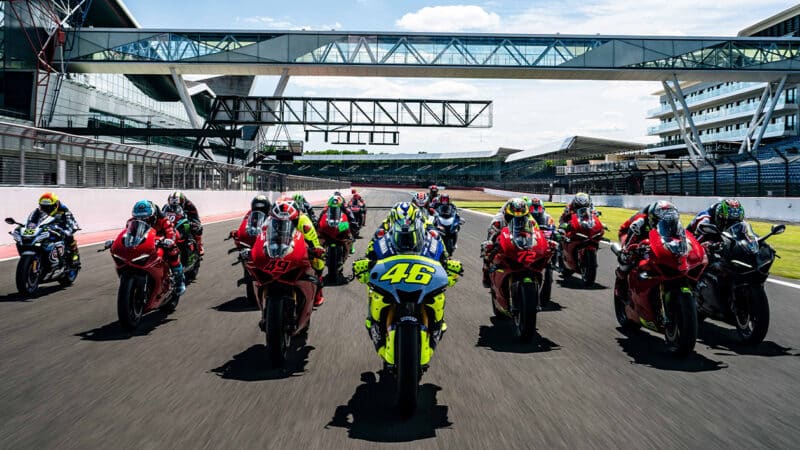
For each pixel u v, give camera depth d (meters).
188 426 3.71
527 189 69.31
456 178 118.56
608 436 3.59
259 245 5.06
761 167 31.19
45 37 39.69
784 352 5.59
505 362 5.23
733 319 6.11
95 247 13.76
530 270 6.09
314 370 4.94
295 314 5.35
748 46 39.66
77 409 3.99
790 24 57.25
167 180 24.11
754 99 59.34
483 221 28.06
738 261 5.74
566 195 51.53
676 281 5.42
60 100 40.75
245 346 5.71
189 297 8.32
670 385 4.59
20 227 8.34
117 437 3.53
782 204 23.17
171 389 4.43
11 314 7.05
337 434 3.61
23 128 14.65
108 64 39.09
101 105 47.09
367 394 4.35
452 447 3.43
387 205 46.44
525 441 3.52
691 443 3.49
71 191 16.08
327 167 128.12
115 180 19.41
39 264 8.32
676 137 72.88
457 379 4.73
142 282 6.28
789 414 3.97
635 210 35.69
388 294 4.30
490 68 39.41
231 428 3.68
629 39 39.38
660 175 36.47
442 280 4.38
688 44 39.53
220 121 38.31
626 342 5.97
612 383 4.63
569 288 9.38
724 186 33.56
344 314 7.28
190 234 9.25
